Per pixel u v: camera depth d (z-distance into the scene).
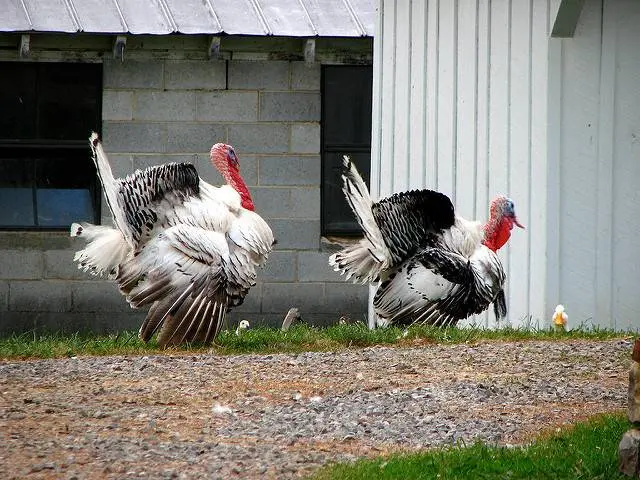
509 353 14.79
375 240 16.77
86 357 14.61
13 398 12.19
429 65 20.59
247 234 15.40
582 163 18.22
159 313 14.90
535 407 12.09
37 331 22.91
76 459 9.95
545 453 10.22
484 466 9.79
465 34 19.75
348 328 16.78
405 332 16.16
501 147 19.02
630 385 9.67
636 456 9.55
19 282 22.91
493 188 19.17
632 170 18.27
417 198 17.08
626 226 18.28
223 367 13.84
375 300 17.30
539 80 18.27
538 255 18.33
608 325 18.25
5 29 22.28
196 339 15.10
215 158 16.55
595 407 12.10
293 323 21.70
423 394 12.48
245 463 9.92
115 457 10.02
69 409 11.71
